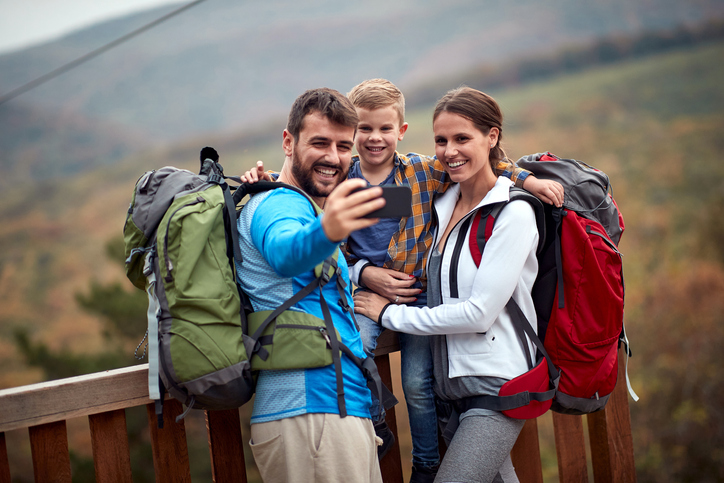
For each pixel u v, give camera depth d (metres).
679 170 24.25
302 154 1.38
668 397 13.96
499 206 1.47
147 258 1.24
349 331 1.33
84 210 43.53
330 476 1.21
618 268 1.52
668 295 17.20
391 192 1.04
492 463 1.43
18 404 1.33
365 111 1.79
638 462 12.68
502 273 1.41
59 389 1.37
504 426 1.46
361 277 1.69
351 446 1.23
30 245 38.59
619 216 1.62
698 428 13.02
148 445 8.38
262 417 1.24
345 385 1.27
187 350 1.15
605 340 1.50
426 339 1.73
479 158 1.53
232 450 1.58
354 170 1.90
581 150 30.27
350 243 1.78
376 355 1.78
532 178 1.54
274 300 1.25
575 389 1.52
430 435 1.72
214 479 1.57
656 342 16.00
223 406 1.23
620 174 26.09
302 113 1.37
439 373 1.59
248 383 1.21
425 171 1.75
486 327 1.44
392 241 1.70
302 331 1.22
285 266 1.10
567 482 2.02
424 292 1.75
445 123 1.53
